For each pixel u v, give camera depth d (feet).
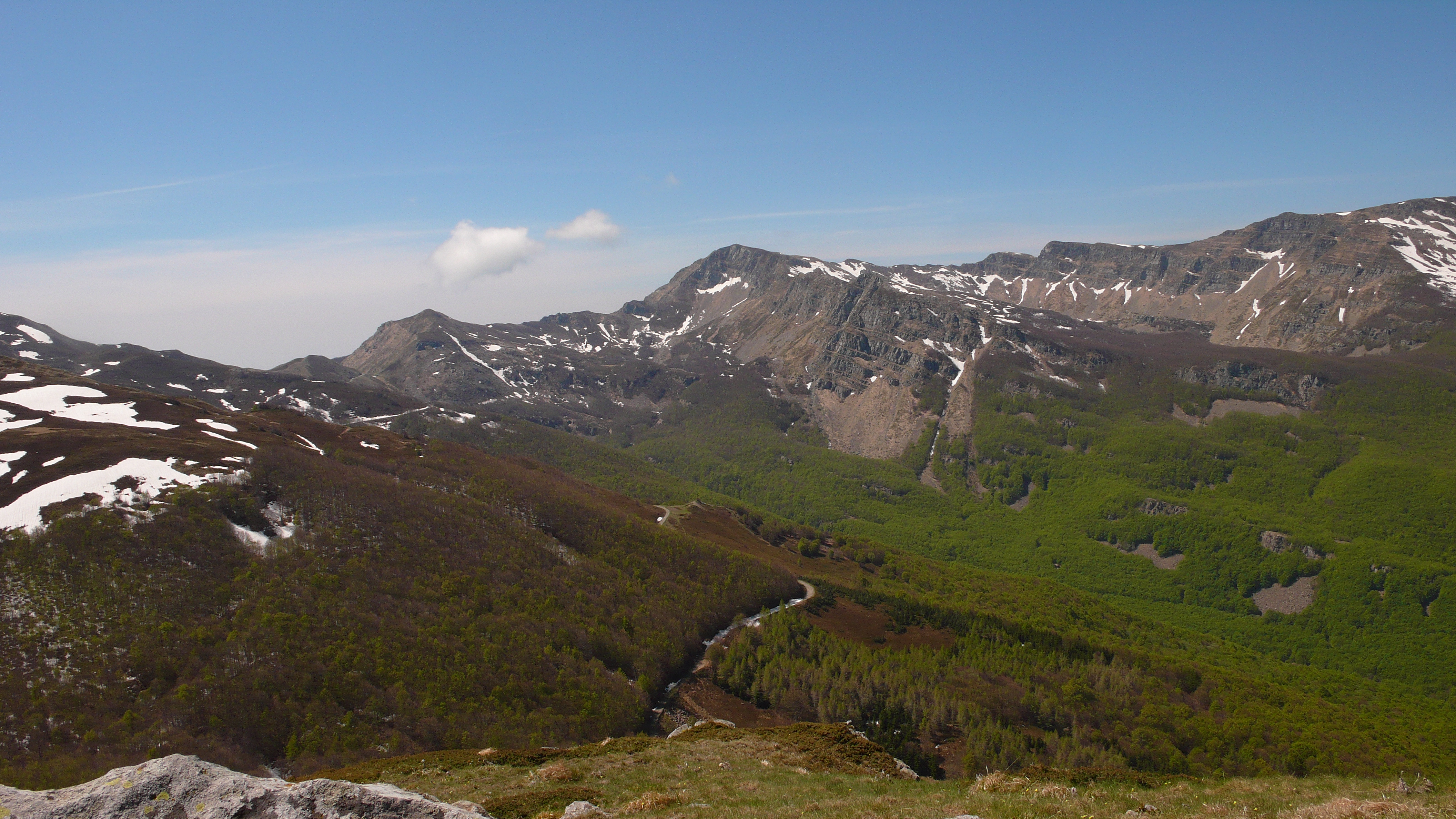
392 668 351.87
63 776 248.11
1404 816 85.97
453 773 164.86
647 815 114.21
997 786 126.82
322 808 77.66
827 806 114.42
